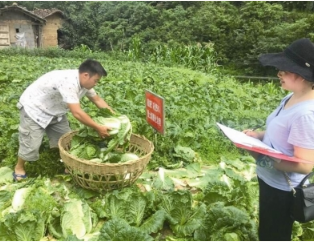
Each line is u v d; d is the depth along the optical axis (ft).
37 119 14.20
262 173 9.31
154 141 18.08
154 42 99.71
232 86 45.80
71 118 21.07
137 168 13.38
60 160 16.14
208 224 11.33
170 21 107.14
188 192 12.41
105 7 125.18
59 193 13.80
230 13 102.83
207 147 19.93
